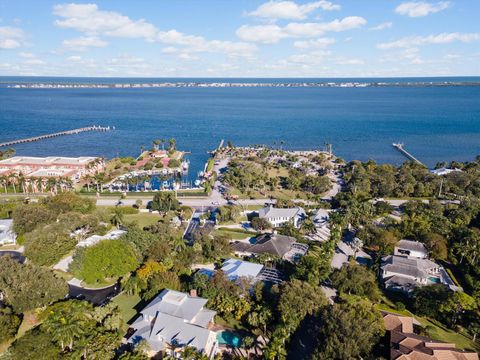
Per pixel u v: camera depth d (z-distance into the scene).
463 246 133.25
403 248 138.12
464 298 100.81
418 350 81.38
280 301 96.12
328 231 163.88
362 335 81.88
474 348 90.62
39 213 151.88
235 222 174.25
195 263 129.38
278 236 143.75
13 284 98.25
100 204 198.75
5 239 150.00
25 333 85.81
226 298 101.19
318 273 116.50
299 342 90.19
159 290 108.06
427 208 177.62
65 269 126.62
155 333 87.62
